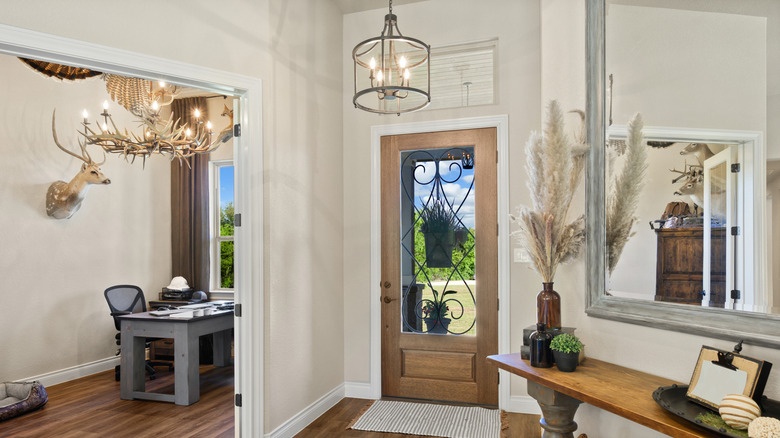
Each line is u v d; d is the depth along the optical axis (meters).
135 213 5.62
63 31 2.35
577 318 2.50
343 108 4.27
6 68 4.41
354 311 4.19
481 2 3.90
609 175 2.26
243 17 3.09
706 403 1.62
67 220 4.88
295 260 3.47
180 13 2.79
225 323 4.67
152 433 3.50
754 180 1.68
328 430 3.45
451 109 3.97
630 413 1.63
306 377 3.58
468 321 3.94
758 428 1.34
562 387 1.93
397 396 4.11
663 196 2.00
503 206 3.80
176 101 6.14
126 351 4.31
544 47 2.85
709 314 1.79
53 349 4.73
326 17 3.98
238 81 3.03
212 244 6.15
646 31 2.08
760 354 1.63
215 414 3.90
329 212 3.99
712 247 1.80
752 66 1.68
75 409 4.04
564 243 2.37
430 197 4.06
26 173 4.53
